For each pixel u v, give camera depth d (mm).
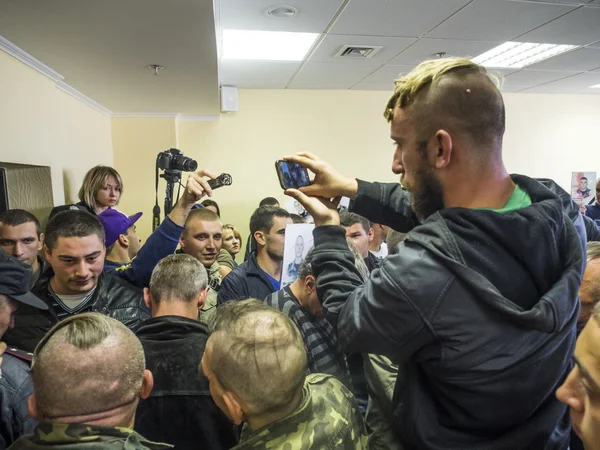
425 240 599
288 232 1431
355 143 4641
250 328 731
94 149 3613
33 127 2381
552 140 5172
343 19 2584
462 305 562
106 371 688
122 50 2221
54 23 1829
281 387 697
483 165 609
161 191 4215
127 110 3973
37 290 1353
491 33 2871
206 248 2094
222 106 4289
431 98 605
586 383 486
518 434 618
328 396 814
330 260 744
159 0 1615
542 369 588
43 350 696
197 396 960
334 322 693
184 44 2141
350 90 4562
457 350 568
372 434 866
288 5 2377
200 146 4395
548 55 3553
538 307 543
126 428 682
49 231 1300
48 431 647
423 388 655
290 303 1219
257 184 4504
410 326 583
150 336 1021
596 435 477
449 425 634
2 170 1996
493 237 573
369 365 904
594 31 2891
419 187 653
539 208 587
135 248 2580
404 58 3365
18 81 2201
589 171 5215
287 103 4492
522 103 5086
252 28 2697
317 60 3396
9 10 1688
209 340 782
